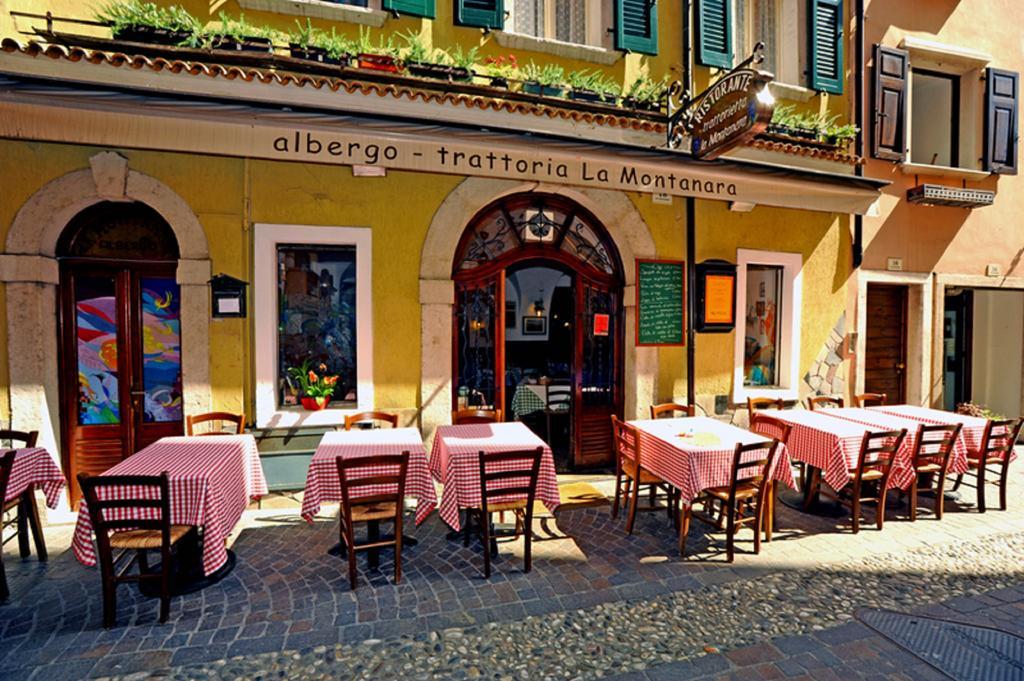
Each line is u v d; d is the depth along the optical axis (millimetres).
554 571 3988
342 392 5652
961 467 5230
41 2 4637
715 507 5387
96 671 2828
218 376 5168
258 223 5191
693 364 6562
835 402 6645
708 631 3236
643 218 6375
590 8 6289
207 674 2824
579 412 6488
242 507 4156
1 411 4672
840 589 3746
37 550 4129
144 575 3252
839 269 7242
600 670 2875
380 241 5500
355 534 4605
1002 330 8656
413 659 2963
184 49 4531
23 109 3688
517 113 5207
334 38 4988
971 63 7879
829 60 7078
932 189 7355
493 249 6102
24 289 4676
